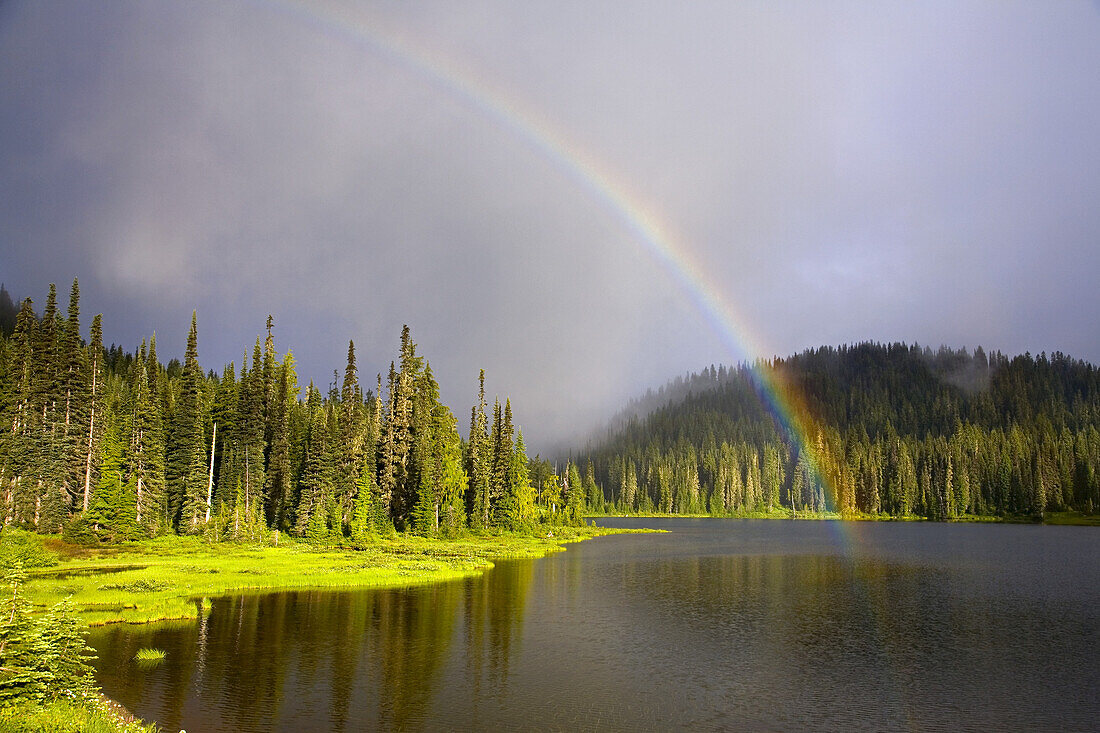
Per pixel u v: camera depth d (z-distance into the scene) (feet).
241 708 90.38
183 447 315.17
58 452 266.36
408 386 379.14
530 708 95.09
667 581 222.89
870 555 320.70
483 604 167.94
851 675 115.44
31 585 156.66
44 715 67.00
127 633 128.47
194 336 323.98
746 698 102.37
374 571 207.82
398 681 104.83
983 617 165.07
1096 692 107.55
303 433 376.27
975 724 93.81
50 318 281.74
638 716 93.45
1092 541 412.16
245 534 295.89
